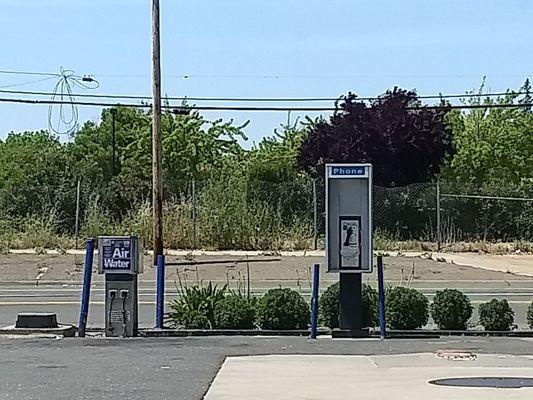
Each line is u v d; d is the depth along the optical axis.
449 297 16.20
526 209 38.97
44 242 34.16
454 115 60.00
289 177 47.91
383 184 47.62
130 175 45.25
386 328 16.00
